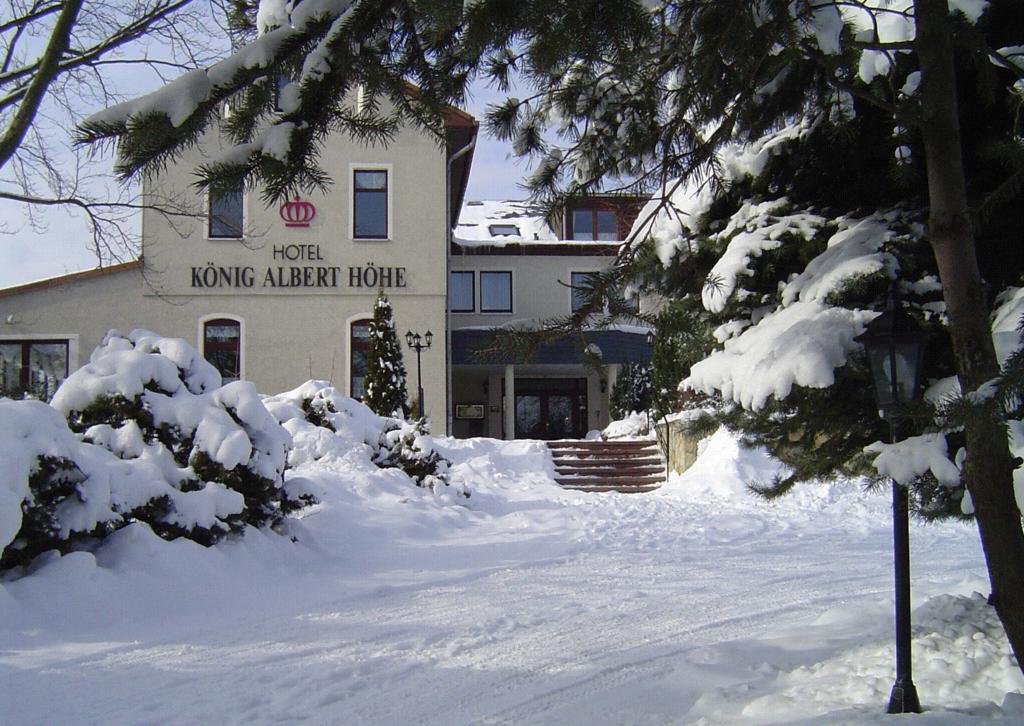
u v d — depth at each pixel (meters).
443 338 22.94
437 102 4.25
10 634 6.38
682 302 6.79
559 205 5.80
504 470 19.75
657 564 10.17
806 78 6.02
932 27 4.41
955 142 4.36
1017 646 4.05
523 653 6.36
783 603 8.02
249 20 4.48
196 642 6.55
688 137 5.70
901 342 4.88
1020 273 6.51
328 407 15.93
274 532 9.82
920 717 4.17
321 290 22.80
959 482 4.78
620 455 21.17
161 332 22.50
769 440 6.98
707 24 4.55
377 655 6.28
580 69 5.14
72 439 7.63
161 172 3.74
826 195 7.75
